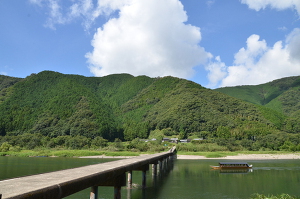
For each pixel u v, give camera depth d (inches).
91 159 2792.8
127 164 653.9
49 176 382.3
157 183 1205.1
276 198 874.8
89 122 6063.0
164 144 4522.6
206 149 4015.8
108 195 907.4
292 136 4670.3
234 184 1197.7
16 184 299.4
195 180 1310.3
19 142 4375.0
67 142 4377.5
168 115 6437.0
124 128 6668.3
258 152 3799.2
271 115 6550.2
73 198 872.9
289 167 2009.1
